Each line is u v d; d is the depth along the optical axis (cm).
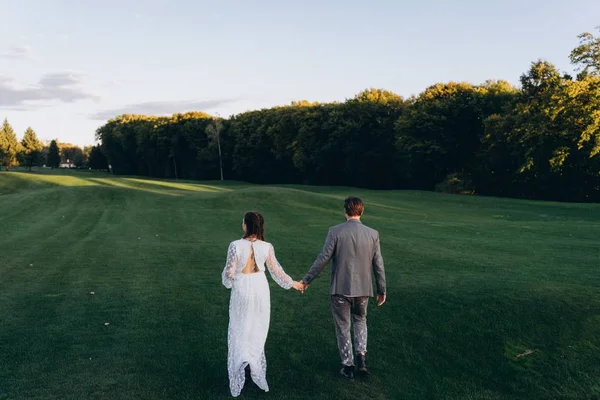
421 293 832
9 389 520
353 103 6944
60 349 632
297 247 1438
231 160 9300
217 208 2538
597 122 3700
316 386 546
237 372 509
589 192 4481
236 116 9056
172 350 635
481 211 2831
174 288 941
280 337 681
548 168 4466
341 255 553
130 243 1514
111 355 616
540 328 675
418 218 2389
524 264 1136
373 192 4403
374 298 829
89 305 826
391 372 586
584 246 1462
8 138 12394
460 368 602
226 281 524
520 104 4656
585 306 733
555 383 564
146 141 10244
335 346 655
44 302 843
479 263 1148
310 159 7238
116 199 2883
